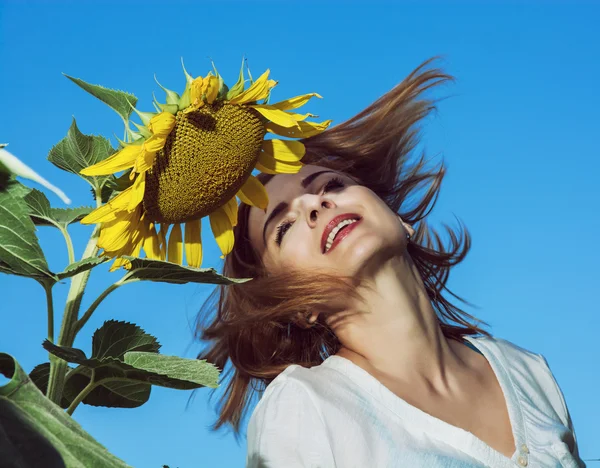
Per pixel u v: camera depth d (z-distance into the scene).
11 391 0.69
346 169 2.95
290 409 2.01
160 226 1.54
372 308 2.23
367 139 2.96
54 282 0.98
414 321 2.23
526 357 2.54
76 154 1.31
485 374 2.36
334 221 2.26
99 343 1.19
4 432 0.64
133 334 1.20
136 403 1.28
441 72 3.00
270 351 2.73
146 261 0.99
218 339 2.80
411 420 2.02
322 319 2.53
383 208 2.32
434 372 2.23
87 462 0.66
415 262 2.90
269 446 1.97
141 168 1.32
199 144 1.48
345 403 2.03
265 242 2.44
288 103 1.63
